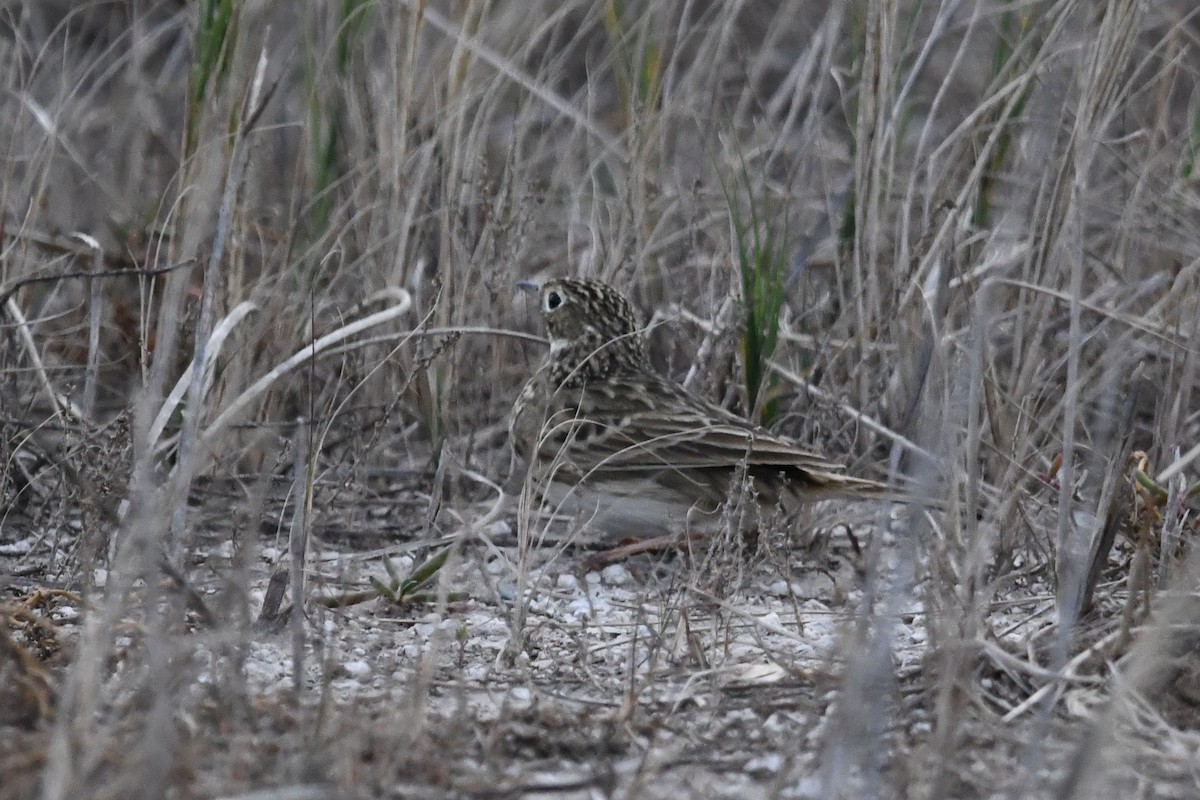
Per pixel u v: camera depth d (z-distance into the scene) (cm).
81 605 904
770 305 1234
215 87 1202
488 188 1283
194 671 775
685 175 1500
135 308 1346
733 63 1709
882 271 1312
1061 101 1197
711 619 967
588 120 1386
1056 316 1288
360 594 1016
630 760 754
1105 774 707
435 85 1302
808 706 803
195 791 653
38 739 689
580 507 1183
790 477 1121
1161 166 1341
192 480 1127
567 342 1241
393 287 1170
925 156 1388
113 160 1481
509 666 898
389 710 761
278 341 1206
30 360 1234
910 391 1131
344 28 1323
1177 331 1162
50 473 1166
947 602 850
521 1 1487
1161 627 714
